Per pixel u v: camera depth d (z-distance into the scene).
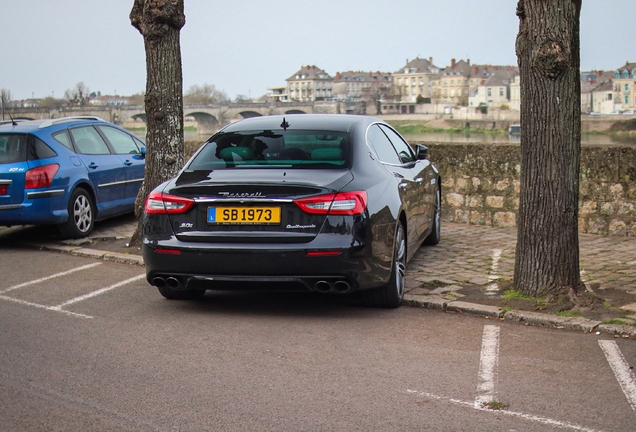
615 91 192.25
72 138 9.80
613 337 5.07
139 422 3.70
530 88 5.81
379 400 3.96
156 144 8.57
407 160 7.27
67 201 9.21
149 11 8.35
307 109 164.25
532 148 5.84
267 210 5.32
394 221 5.77
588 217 9.48
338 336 5.18
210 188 5.40
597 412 3.75
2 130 9.18
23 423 3.70
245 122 6.49
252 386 4.20
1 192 8.83
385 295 5.83
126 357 4.76
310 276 5.29
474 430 3.55
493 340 5.04
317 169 5.61
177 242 5.47
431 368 4.47
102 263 8.09
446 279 6.82
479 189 10.35
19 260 8.33
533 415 3.72
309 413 3.78
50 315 5.87
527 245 5.92
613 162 9.26
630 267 7.27
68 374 4.44
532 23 5.69
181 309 6.02
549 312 5.54
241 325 5.50
